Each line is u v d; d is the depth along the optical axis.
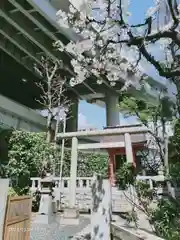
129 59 4.62
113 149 14.88
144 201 5.03
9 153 10.36
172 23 3.39
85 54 5.15
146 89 5.33
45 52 17.48
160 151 5.48
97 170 18.86
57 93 18.56
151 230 4.32
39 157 10.55
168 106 5.13
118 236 4.26
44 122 23.06
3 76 22.67
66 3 12.55
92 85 22.92
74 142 10.91
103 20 4.00
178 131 5.05
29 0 13.10
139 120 5.50
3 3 13.90
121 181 5.06
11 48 17.92
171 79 4.84
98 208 4.76
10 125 18.30
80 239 6.03
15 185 9.13
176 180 5.07
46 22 15.44
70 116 22.47
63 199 12.07
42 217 8.41
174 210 4.12
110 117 24.19
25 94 27.17
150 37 3.40
